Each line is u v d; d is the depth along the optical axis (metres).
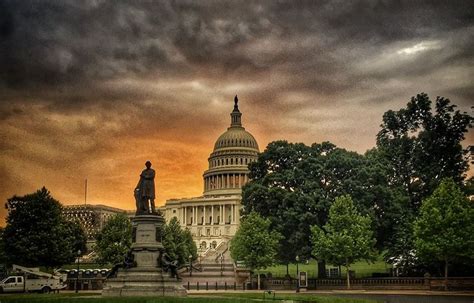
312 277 97.88
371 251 84.62
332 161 99.56
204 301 39.28
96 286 77.44
